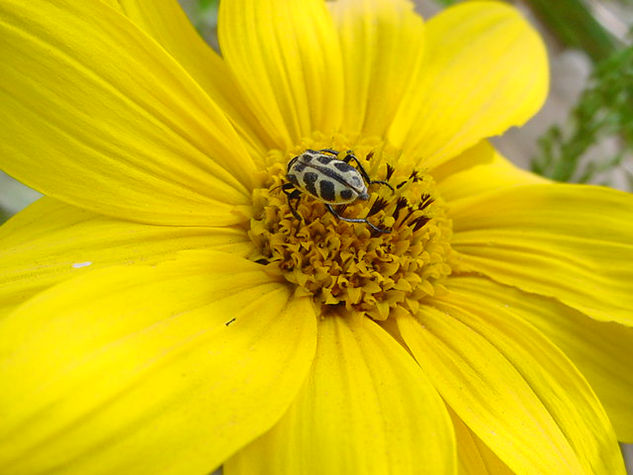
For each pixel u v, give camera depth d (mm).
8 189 102
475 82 90
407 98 85
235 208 68
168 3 72
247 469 50
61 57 56
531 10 147
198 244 65
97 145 58
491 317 70
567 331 73
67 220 60
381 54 87
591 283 74
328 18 82
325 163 63
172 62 63
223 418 48
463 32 94
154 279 55
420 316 69
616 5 149
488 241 78
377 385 57
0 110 54
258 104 75
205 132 66
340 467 50
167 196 63
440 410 54
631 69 101
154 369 49
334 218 67
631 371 71
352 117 84
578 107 106
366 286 68
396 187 71
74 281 49
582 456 62
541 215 79
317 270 66
